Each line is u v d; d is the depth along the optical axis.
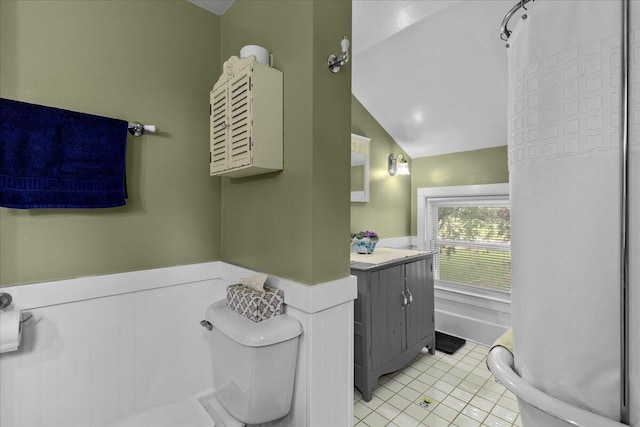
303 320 1.17
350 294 1.26
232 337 1.11
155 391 1.42
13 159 1.07
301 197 1.18
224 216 1.63
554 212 0.76
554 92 0.77
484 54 2.02
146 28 1.41
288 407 1.18
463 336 2.90
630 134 0.66
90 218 1.27
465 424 1.78
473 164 2.89
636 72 0.65
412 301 2.38
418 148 3.14
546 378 0.77
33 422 1.14
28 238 1.15
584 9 0.73
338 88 1.23
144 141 1.40
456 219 3.07
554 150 0.77
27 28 1.14
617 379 0.67
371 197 2.87
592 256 0.70
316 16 1.15
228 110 1.28
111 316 1.31
